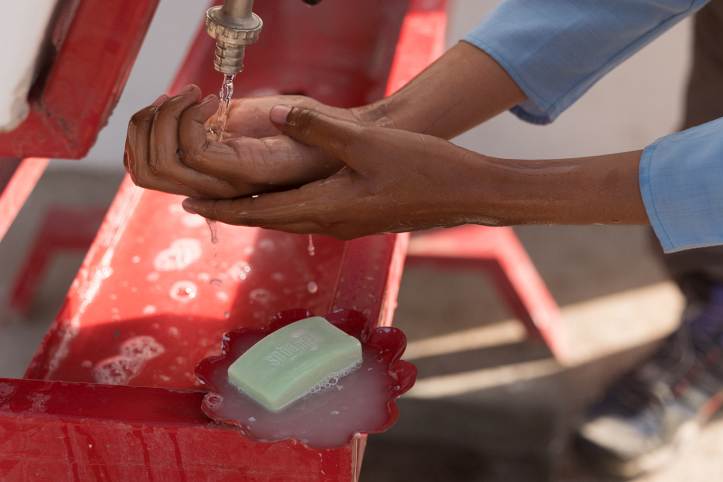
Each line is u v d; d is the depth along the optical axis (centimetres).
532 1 118
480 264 223
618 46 118
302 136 96
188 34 251
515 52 116
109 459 96
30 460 97
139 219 130
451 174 94
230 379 94
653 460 214
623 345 241
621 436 212
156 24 249
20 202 137
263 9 168
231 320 118
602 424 214
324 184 96
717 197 91
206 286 122
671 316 249
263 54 159
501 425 208
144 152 95
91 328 116
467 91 117
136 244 127
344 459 90
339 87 153
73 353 113
